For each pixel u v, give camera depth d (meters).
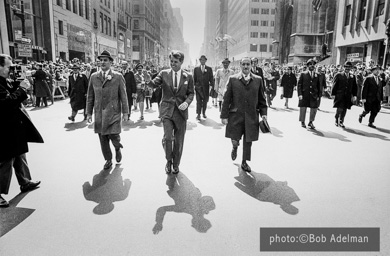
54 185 4.54
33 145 6.83
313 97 8.92
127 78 10.31
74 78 9.69
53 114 11.55
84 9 34.59
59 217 3.56
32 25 24.62
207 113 12.46
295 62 46.28
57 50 27.94
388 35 19.53
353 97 9.20
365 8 25.19
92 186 4.51
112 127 5.05
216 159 5.91
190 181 4.74
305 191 4.37
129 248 2.96
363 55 26.31
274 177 4.94
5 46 18.66
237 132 5.01
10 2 21.48
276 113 12.62
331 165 5.57
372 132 8.61
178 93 4.86
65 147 6.68
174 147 5.02
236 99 4.95
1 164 3.84
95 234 3.21
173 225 3.39
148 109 13.66
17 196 4.16
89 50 35.94
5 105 3.79
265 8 93.94
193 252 2.90
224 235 3.19
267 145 7.04
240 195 4.23
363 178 4.89
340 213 3.71
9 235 3.18
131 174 5.03
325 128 9.22
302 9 45.50
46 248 2.96
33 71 14.23
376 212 3.73
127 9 59.41
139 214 3.65
